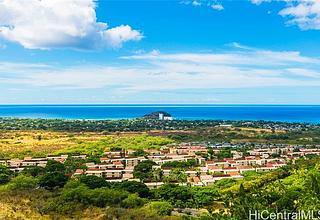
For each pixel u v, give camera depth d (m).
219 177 193.75
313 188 90.38
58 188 168.25
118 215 132.25
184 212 142.38
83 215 134.00
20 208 136.88
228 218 92.88
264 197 101.69
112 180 190.88
